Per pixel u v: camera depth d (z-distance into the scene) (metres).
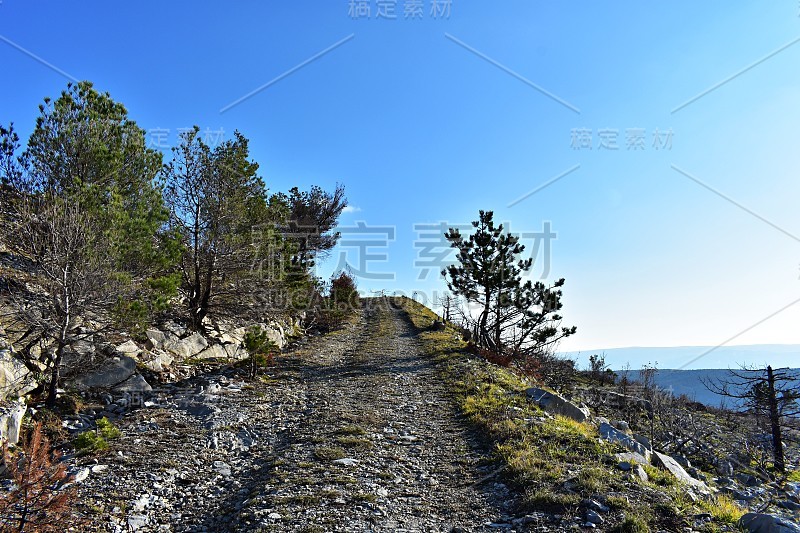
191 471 9.59
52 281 12.42
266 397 15.56
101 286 12.78
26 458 6.68
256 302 23.11
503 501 7.98
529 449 9.89
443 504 7.95
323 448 10.61
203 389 15.53
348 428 12.09
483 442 11.25
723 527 6.60
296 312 31.73
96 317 13.73
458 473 9.44
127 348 15.46
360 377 19.23
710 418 29.58
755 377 22.33
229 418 12.89
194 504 8.28
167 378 16.05
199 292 21.14
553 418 12.84
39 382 11.84
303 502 7.77
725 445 22.50
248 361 20.02
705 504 7.67
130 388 14.10
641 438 16.75
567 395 25.34
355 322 38.94
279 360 22.31
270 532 6.73
